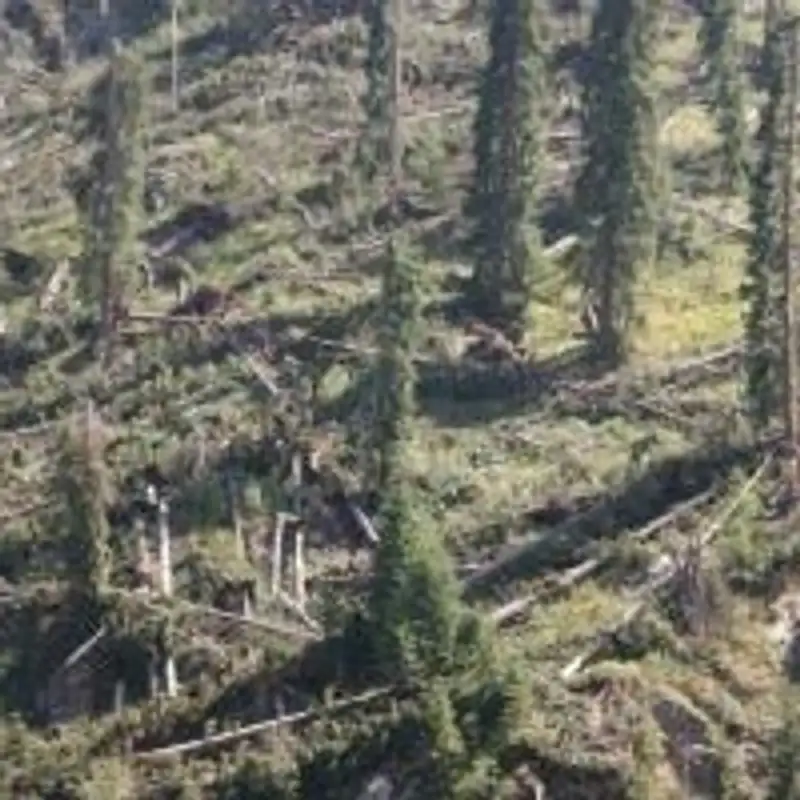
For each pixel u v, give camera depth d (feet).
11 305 220.02
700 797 139.54
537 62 199.82
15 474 188.14
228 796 142.51
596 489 171.83
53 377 204.33
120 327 207.62
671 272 213.87
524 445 181.78
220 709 152.15
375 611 147.64
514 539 166.81
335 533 172.86
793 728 132.36
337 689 149.07
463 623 144.46
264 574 168.35
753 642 153.38
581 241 207.82
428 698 136.26
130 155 204.85
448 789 131.13
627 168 188.65
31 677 162.09
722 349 194.08
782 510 166.20
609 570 160.35
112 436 187.73
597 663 149.38
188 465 180.34
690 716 143.54
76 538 163.32
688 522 165.07
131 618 162.20
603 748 138.10
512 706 135.85
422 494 168.25
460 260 216.33
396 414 168.96
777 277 172.35
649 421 184.24
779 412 173.47
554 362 195.62
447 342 197.88
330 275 215.31
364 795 139.13
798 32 179.83
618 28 189.78
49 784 147.54
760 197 171.73
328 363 197.06
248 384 195.83
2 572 172.76
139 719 152.46
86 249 209.77
